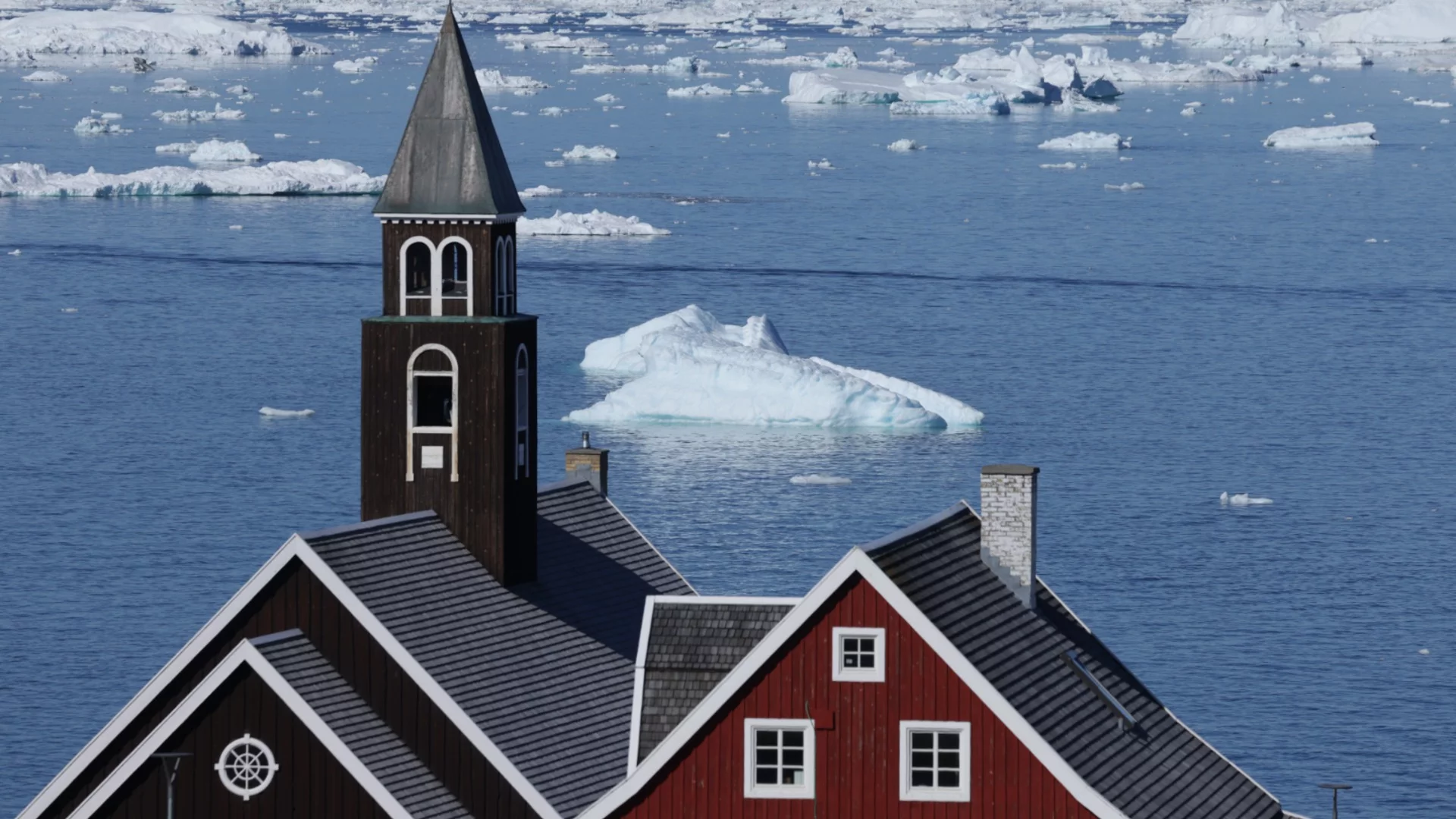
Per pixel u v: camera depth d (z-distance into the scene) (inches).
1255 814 5940.0
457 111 7135.8
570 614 6889.8
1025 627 5841.5
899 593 5329.7
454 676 6122.1
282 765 5836.6
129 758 5841.5
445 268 7204.7
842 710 5369.1
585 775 6112.2
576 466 7859.3
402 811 5772.6
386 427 6904.5
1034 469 5915.4
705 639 5753.0
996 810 5329.7
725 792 5408.5
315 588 6112.2
